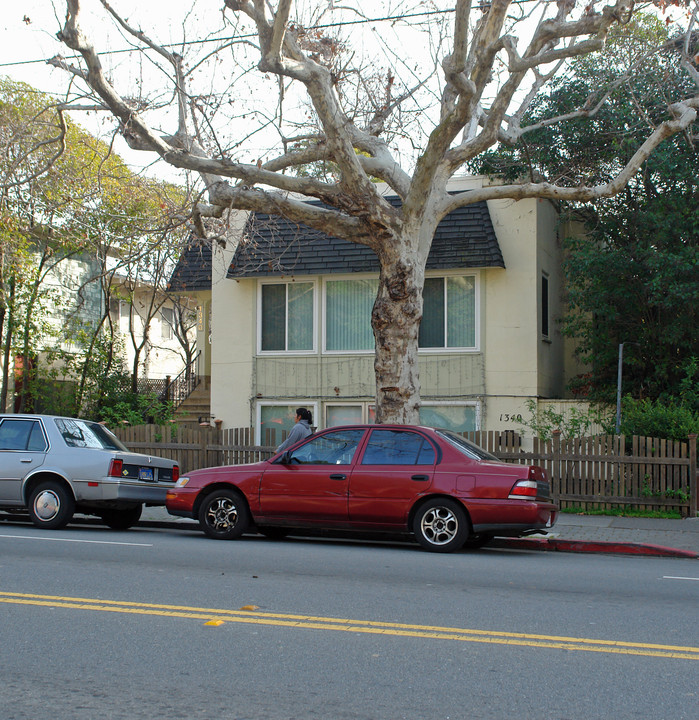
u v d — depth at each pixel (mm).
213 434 17688
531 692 5035
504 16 12281
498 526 10438
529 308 18859
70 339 25562
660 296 16922
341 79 15031
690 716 4656
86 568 8773
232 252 20812
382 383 13227
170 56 14094
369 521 10859
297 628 6441
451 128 12156
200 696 4918
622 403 17281
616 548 11703
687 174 17109
